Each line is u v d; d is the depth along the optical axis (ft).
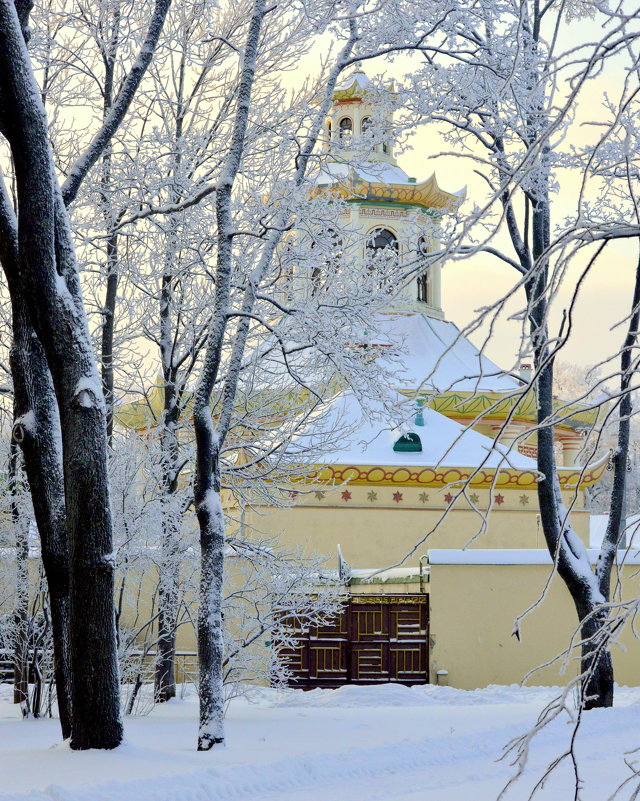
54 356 56.90
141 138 94.94
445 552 118.32
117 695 57.00
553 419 21.15
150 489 90.58
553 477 88.12
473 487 159.84
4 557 89.45
